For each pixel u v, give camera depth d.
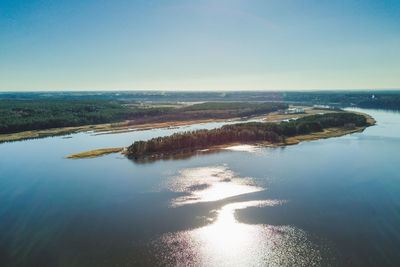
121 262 44.69
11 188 75.25
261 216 57.81
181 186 74.50
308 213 58.75
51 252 47.34
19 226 55.62
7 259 45.75
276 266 43.56
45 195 70.25
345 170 85.81
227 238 50.56
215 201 65.19
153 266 43.78
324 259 44.59
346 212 59.03
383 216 57.12
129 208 62.44
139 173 85.88
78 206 63.88
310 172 84.19
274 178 79.19
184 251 47.25
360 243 48.34
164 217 58.12
